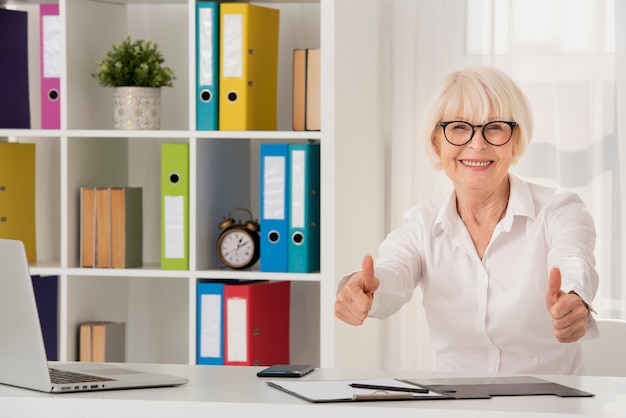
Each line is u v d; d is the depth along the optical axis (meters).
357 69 3.57
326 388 1.93
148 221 3.98
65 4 3.55
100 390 1.94
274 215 3.43
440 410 1.73
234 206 3.76
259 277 3.43
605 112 3.68
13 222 3.79
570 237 2.58
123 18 3.87
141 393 1.91
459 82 2.76
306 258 3.40
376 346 3.84
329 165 3.34
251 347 3.44
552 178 3.73
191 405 1.81
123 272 3.52
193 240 3.48
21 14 3.86
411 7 3.84
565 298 2.10
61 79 3.57
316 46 3.86
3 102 3.80
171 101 3.97
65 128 3.57
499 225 2.71
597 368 3.02
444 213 2.77
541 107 3.72
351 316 2.29
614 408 1.74
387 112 3.91
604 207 3.68
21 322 1.94
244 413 1.79
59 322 3.93
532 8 3.72
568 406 1.76
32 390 1.95
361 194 3.63
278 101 3.89
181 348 3.99
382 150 3.88
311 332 3.91
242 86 3.44
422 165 3.84
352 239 3.54
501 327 2.71
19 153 3.82
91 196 3.60
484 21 3.75
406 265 2.78
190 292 3.49
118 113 3.60
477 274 2.75
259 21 3.52
